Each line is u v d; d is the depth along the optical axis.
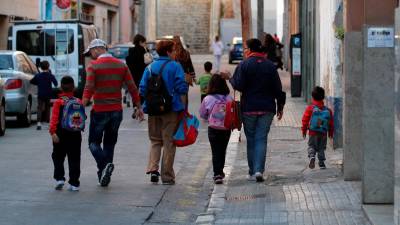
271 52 47.62
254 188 23.08
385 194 19.56
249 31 44.09
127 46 70.81
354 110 22.72
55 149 22.89
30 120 41.81
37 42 55.09
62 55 54.91
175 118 24.00
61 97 22.70
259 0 40.88
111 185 23.97
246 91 24.20
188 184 24.44
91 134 23.62
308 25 46.50
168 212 20.66
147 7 118.38
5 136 36.31
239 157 29.22
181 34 123.62
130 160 28.89
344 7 23.94
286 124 38.34
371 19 19.25
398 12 15.55
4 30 71.94
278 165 26.91
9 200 21.50
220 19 123.50
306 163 27.17
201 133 37.41
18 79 39.66
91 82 23.19
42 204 21.09
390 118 19.36
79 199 21.81
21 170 26.31
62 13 85.50
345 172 23.06
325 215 19.20
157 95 23.62
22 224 18.88
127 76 23.77
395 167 15.24
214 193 22.62
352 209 19.72
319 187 22.62
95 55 23.62
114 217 19.80
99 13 103.06
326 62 32.22
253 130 24.30
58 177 23.03
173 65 23.80
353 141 22.91
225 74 24.58
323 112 25.23
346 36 22.16
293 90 52.22
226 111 24.05
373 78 19.28
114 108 23.47
